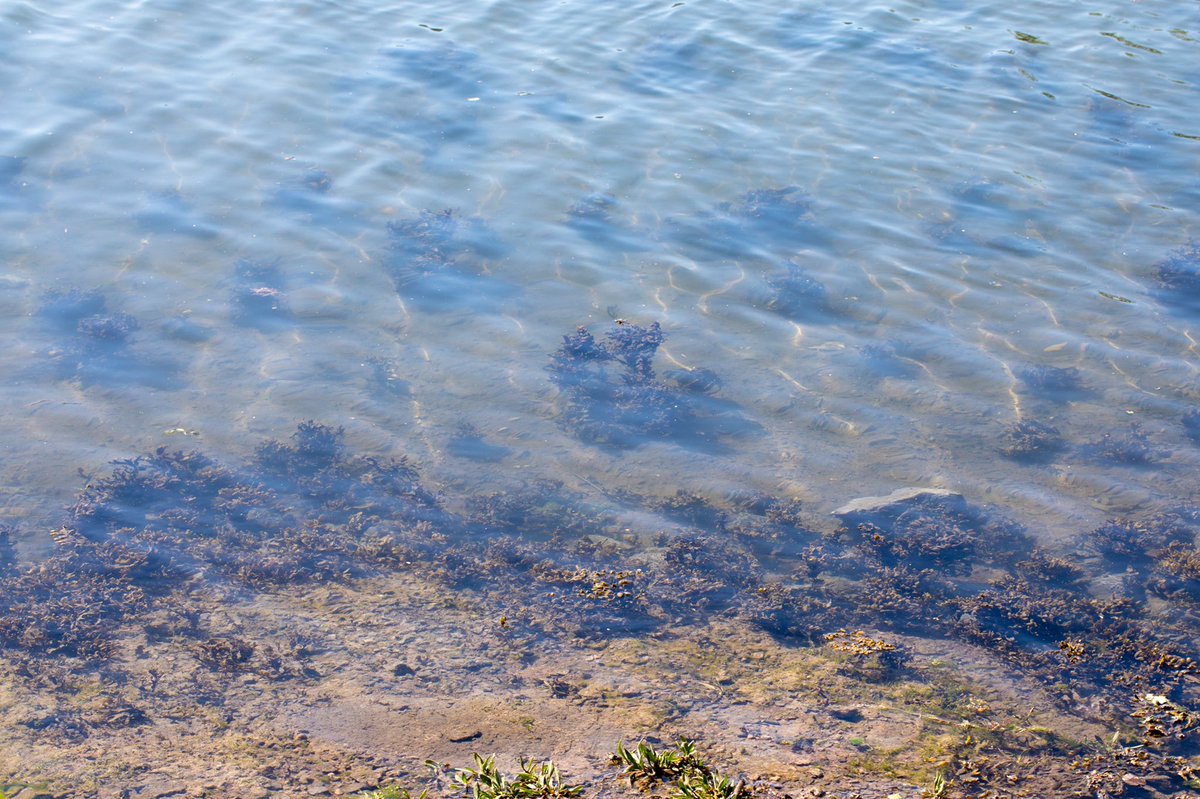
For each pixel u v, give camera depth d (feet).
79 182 43.14
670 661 23.72
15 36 55.06
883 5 65.51
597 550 27.73
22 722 20.25
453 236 41.14
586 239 41.45
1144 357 35.55
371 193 43.80
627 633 24.77
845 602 26.14
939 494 29.60
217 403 32.48
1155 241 41.91
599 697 22.18
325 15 61.00
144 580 25.61
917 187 45.47
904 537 28.14
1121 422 32.71
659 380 34.32
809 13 63.98
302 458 30.45
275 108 50.06
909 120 51.16
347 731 20.62
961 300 38.50
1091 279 39.68
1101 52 58.65
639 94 53.21
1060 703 22.50
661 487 30.14
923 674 23.47
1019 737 21.13
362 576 26.40
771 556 27.68
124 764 19.08
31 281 37.24
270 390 33.17
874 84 54.80
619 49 58.34
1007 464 31.07
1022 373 34.81
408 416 32.42
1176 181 46.16
